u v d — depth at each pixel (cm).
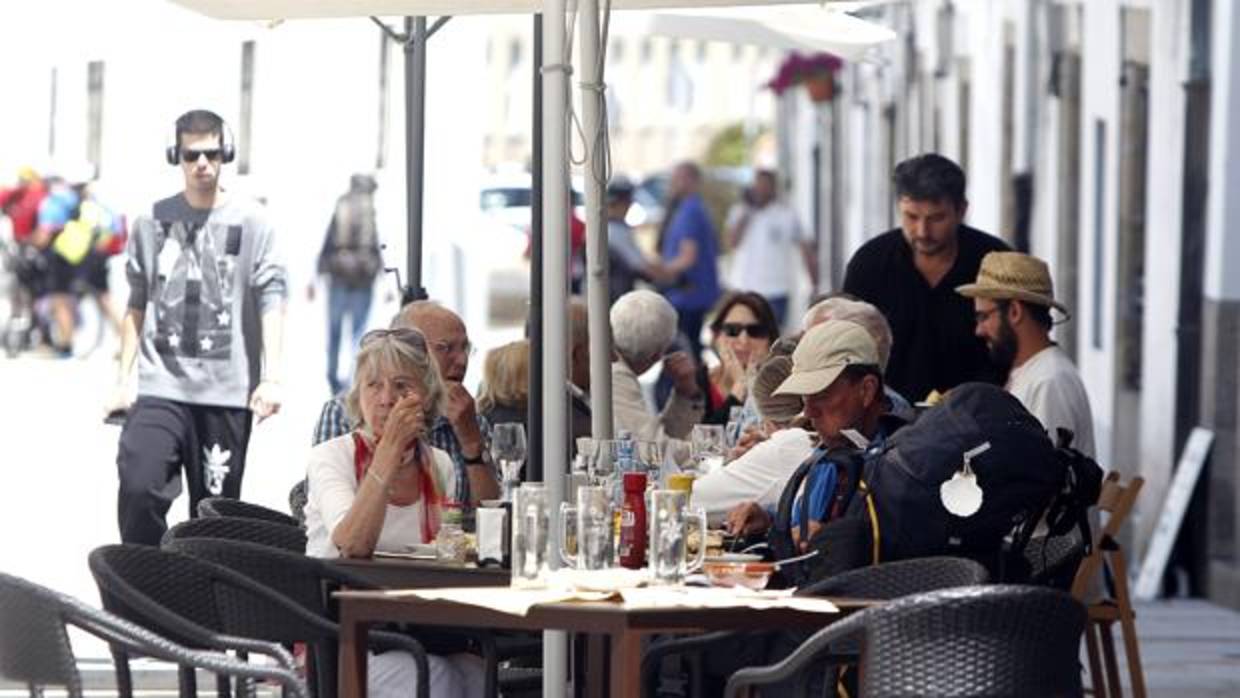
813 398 1981
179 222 3275
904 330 2852
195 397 3262
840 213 7806
